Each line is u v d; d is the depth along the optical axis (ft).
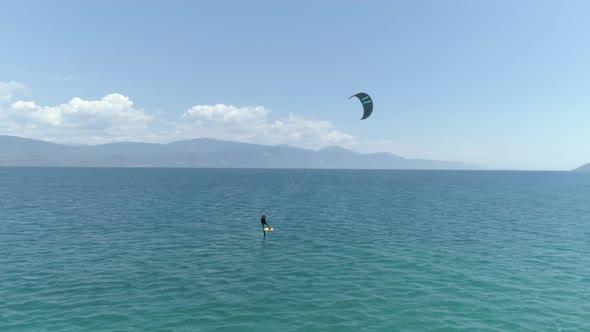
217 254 108.06
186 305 69.41
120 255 106.01
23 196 275.59
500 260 101.04
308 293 75.82
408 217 184.24
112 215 185.16
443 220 173.99
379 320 63.00
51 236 131.85
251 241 126.52
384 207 228.22
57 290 76.89
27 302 70.18
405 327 60.39
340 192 355.36
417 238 131.34
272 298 73.05
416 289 78.07
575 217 185.57
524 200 277.85
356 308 68.03
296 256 106.01
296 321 62.59
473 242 124.47
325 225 159.94
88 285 80.18
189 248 115.55
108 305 69.10
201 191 354.74
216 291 77.00
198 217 181.98
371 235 136.98
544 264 97.04
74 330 58.90
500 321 62.69
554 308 68.18
